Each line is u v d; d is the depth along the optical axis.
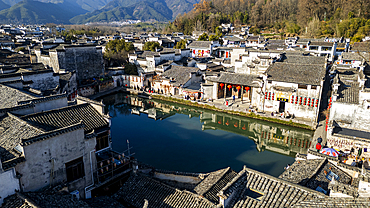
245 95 60.62
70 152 20.72
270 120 47.66
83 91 63.81
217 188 21.05
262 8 165.50
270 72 49.53
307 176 21.42
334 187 15.76
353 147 29.77
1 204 16.61
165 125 48.31
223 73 58.53
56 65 64.69
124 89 70.88
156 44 92.69
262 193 17.19
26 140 17.77
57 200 18.12
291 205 15.77
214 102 56.56
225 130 46.62
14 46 97.44
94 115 26.47
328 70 68.50
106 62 86.94
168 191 21.75
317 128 42.81
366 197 14.70
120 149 38.19
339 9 121.00
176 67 69.44
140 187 23.06
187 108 59.00
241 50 72.38
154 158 35.59
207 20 167.25
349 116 34.97
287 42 95.38
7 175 16.92
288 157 36.38
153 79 68.19
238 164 34.22
